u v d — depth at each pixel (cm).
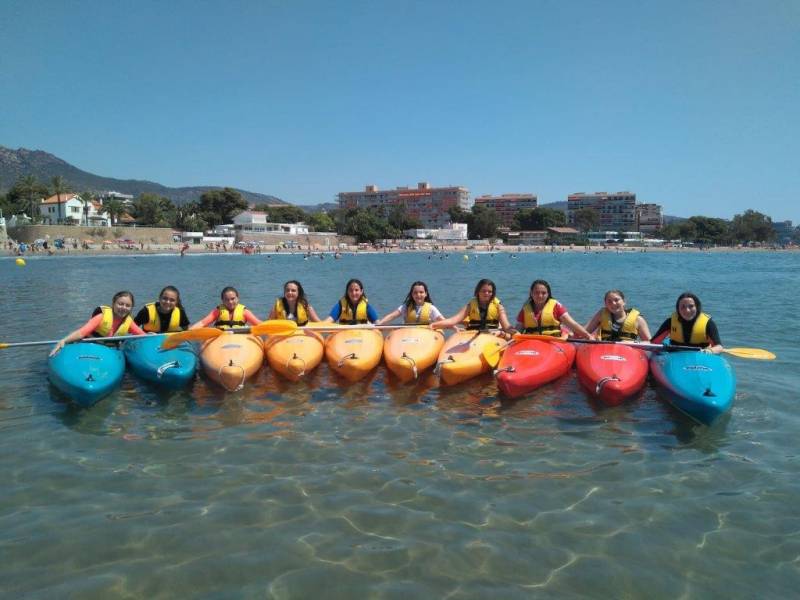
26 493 374
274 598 272
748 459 427
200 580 286
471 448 447
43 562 300
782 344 880
